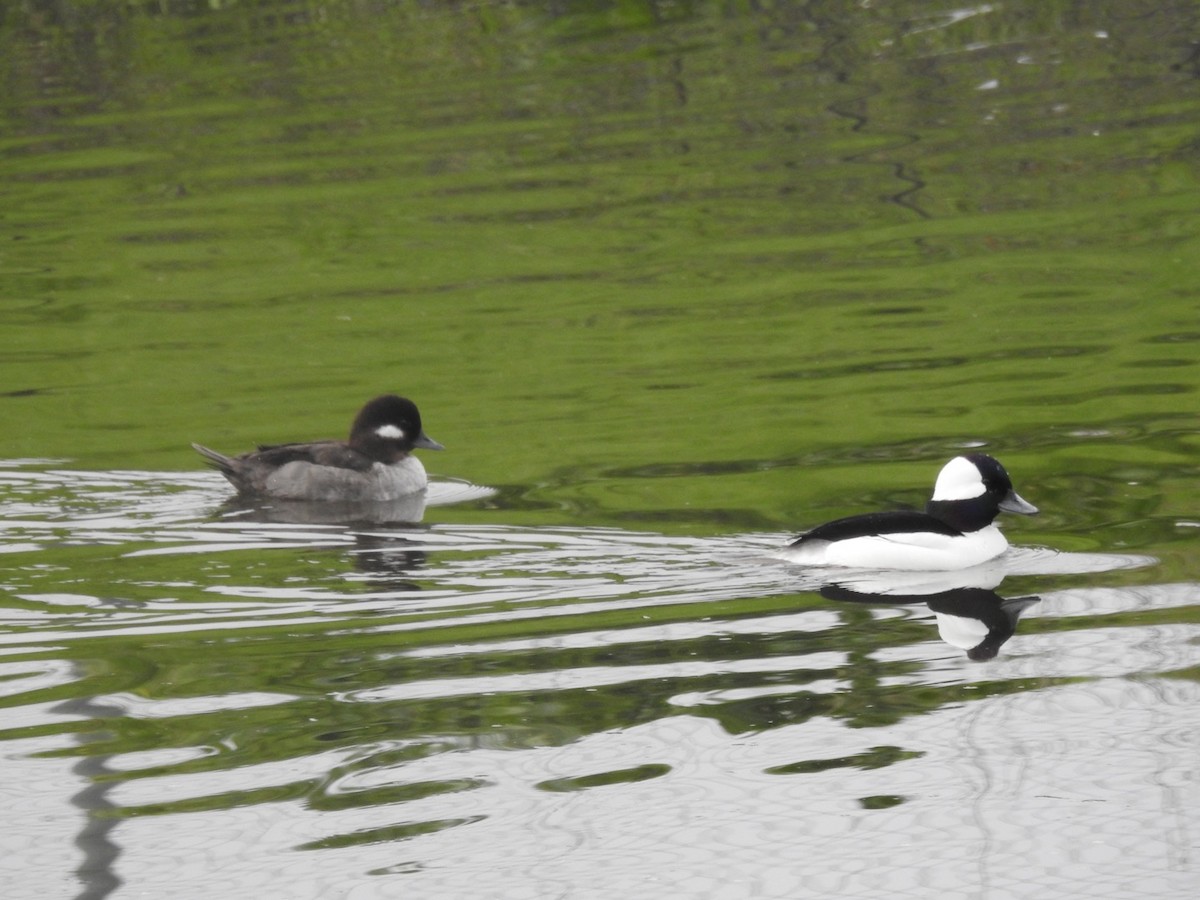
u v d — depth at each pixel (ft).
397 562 44.50
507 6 133.28
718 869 28.55
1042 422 56.08
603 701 34.96
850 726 33.47
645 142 102.68
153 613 40.68
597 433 57.47
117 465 55.93
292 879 28.55
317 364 68.03
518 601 41.11
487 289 77.66
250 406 63.10
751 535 46.34
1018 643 37.37
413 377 65.62
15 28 133.90
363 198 94.53
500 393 62.95
